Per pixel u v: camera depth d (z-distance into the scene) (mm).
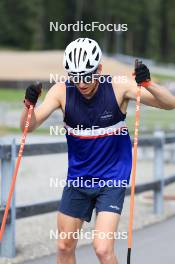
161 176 21359
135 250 16172
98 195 10367
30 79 101438
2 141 14781
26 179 30812
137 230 18750
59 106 10445
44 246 16484
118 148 10391
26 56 142750
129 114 58812
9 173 14695
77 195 10508
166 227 19250
